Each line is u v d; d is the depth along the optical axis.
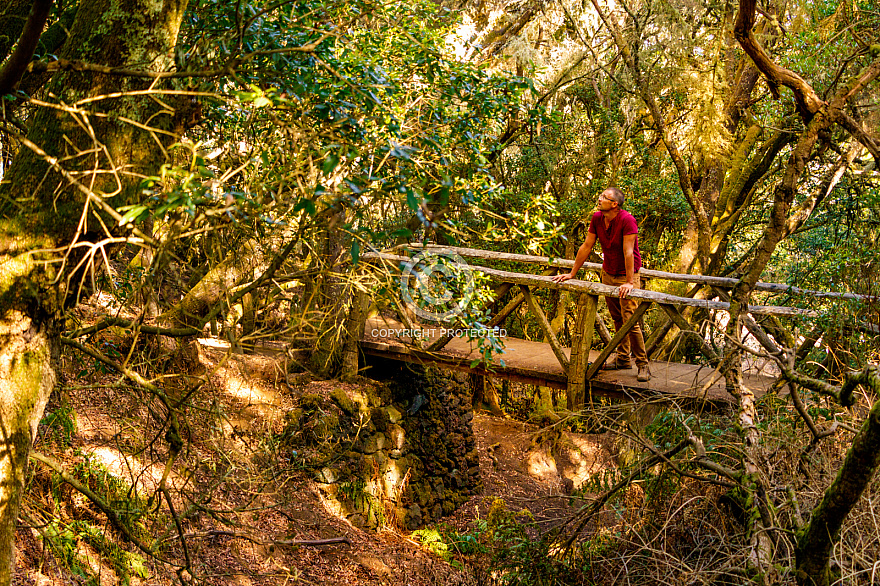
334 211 2.69
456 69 4.75
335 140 2.55
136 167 2.44
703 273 11.05
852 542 3.17
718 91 10.27
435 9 5.62
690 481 4.11
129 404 5.64
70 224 2.38
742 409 3.87
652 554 3.80
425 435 9.64
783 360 3.53
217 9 3.16
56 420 4.79
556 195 13.41
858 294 4.89
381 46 4.46
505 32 12.30
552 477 11.06
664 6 9.80
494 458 11.76
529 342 8.23
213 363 7.29
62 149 2.37
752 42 4.11
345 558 6.64
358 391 8.38
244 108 3.11
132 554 4.29
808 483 3.62
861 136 4.14
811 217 10.17
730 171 11.66
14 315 2.33
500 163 12.82
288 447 7.03
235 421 6.45
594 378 6.37
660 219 13.84
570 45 12.25
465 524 9.49
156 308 4.34
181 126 2.69
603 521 4.67
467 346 7.48
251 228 3.13
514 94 5.01
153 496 3.93
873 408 2.59
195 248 4.01
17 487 2.36
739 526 3.67
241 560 5.44
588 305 6.34
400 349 8.05
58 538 3.88
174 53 2.56
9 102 3.11
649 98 10.52
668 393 5.79
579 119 13.44
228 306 3.31
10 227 2.34
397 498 8.59
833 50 6.25
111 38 2.38
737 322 4.31
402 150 2.33
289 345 3.63
